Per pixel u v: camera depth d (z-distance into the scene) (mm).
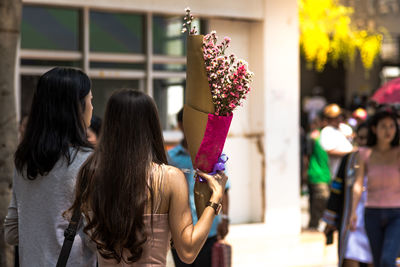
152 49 11742
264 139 12625
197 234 3512
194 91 3730
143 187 3441
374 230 7902
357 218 7875
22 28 10484
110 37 11312
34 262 3832
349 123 16547
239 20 12578
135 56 11570
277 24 12688
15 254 5605
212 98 3721
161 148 3643
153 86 11789
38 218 3838
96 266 4059
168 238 3535
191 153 3775
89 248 3803
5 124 5496
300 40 15070
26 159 3857
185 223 3502
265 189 12656
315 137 13547
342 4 17141
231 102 3721
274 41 12680
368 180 8000
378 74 28906
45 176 3822
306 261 10578
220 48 3742
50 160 3801
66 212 3742
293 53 12875
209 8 11969
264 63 12602
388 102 11086
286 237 12562
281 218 12836
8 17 5477
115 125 3529
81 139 3912
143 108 3568
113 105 3559
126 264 3457
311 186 13547
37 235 3832
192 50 3711
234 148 12711
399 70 28125
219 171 3770
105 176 3461
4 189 5473
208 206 3635
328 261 10586
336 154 13938
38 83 3951
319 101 27047
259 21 12641
